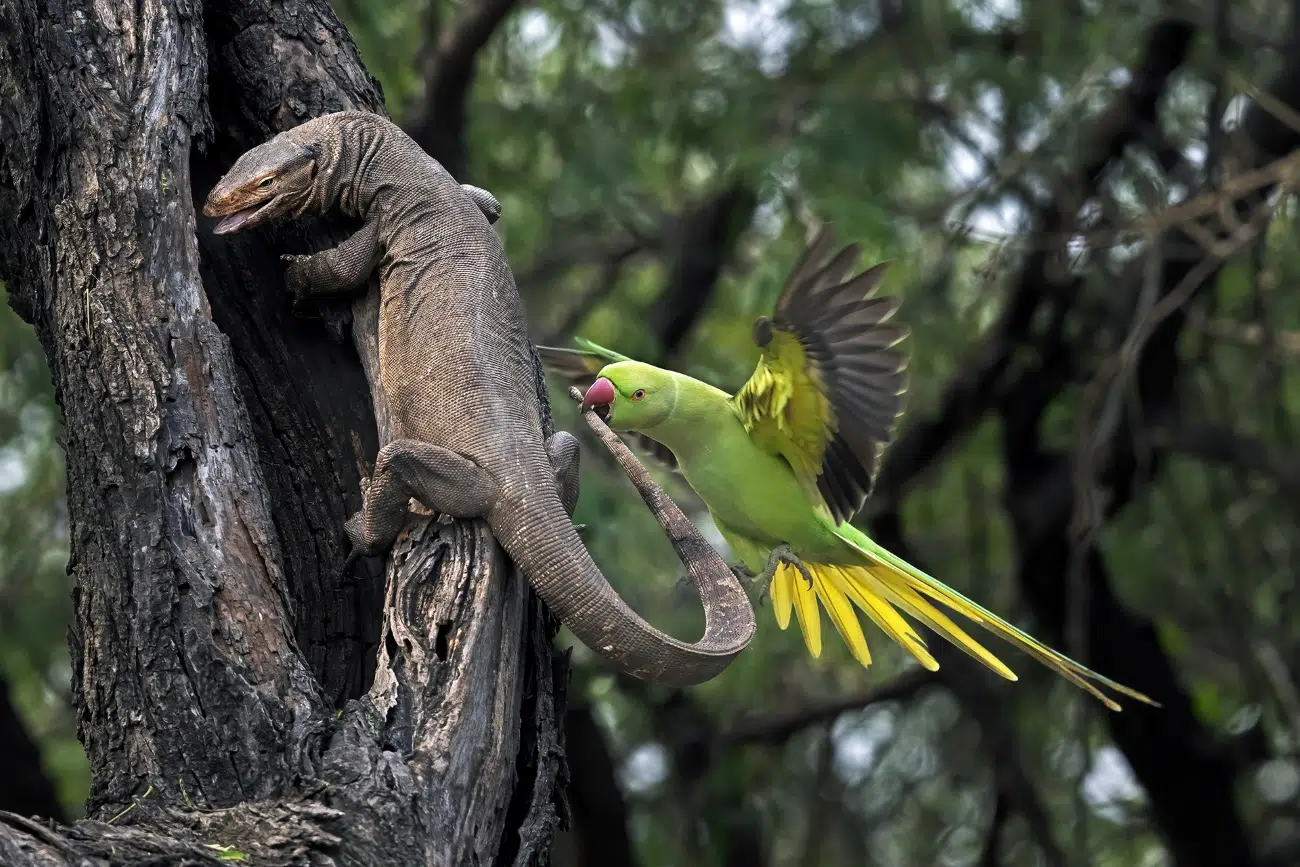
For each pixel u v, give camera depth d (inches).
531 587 279.7
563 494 280.7
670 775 650.8
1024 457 627.5
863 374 289.9
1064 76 606.2
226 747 239.5
